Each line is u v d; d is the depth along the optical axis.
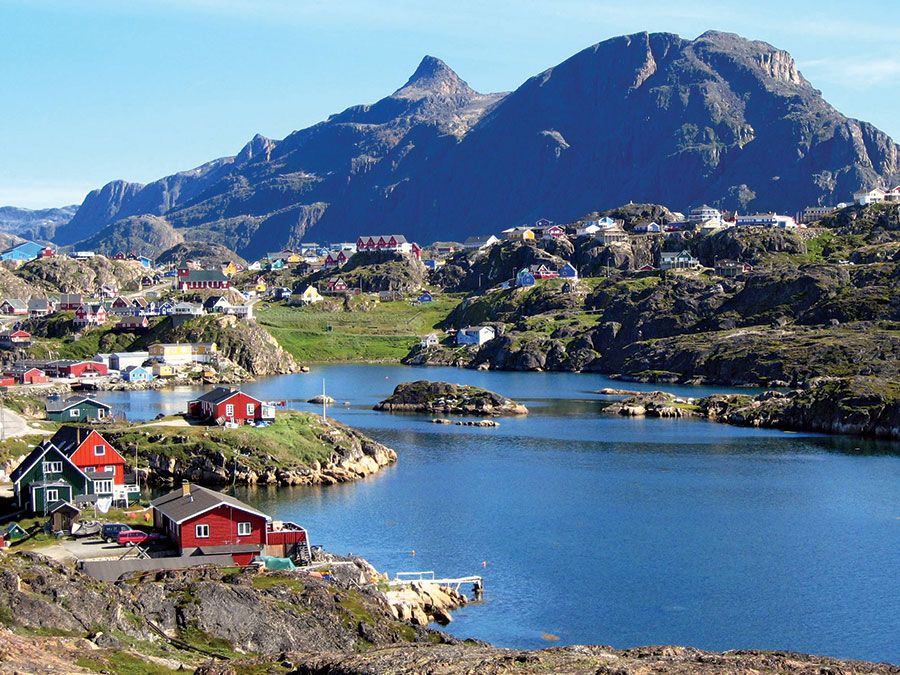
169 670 62.75
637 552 110.88
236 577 81.88
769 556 109.50
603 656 60.19
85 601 68.69
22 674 54.34
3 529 100.25
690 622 91.00
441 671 57.53
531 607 94.38
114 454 114.31
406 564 105.38
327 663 62.34
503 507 129.75
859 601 96.06
